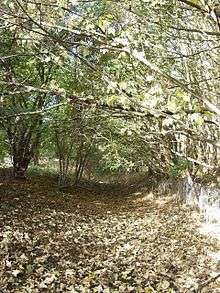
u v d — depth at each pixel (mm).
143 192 23797
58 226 12992
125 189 26438
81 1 3242
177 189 19984
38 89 3229
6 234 10344
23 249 9539
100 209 18141
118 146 19156
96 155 26828
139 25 4203
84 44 3098
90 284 8016
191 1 3100
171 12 4641
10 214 13328
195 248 10828
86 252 10352
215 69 6648
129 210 18484
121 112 3301
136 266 9375
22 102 15680
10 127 18125
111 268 9109
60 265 9000
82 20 3266
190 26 5168
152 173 26297
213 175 13977
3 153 21047
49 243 10617
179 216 15586
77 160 24766
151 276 8633
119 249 10930
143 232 13234
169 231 13172
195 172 16469
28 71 14188
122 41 3146
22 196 16906
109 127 11648
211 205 14562
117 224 14758
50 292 7465
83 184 26375
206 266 9227
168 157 17688
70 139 21344
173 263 9531
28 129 18984
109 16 3174
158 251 10711
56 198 18641
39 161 29406
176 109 3117
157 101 3203
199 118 3064
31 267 8383
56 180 24266
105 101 3281
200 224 13812
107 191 25734
